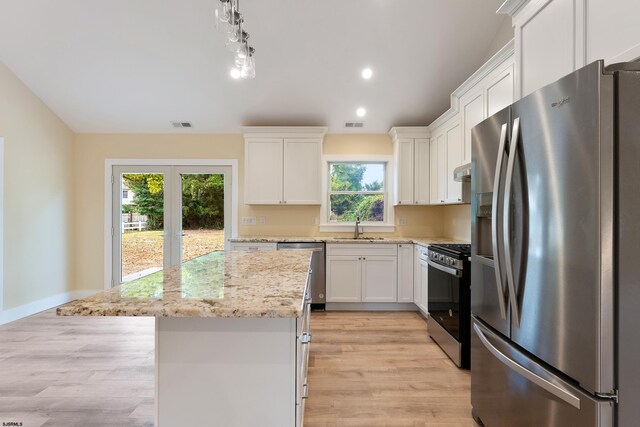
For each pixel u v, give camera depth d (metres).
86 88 3.85
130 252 4.65
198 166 4.68
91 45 3.29
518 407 1.45
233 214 4.66
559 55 1.50
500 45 3.11
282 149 4.35
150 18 3.01
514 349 1.44
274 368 1.19
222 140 4.68
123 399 2.07
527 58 1.74
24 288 3.78
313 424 1.86
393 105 4.12
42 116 4.03
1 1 2.83
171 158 4.66
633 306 1.05
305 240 4.02
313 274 4.02
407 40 3.22
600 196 1.05
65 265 4.40
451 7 2.91
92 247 4.61
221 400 1.19
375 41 3.23
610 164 1.05
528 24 1.73
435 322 3.04
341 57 3.42
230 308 1.02
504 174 1.51
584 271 1.11
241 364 1.19
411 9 2.93
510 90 2.33
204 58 3.43
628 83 1.04
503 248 1.52
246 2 2.86
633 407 1.06
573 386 1.16
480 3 2.87
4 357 2.67
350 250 4.03
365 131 4.65
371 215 4.75
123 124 4.48
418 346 2.96
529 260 1.35
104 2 2.87
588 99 1.08
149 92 3.91
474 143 1.88
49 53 3.37
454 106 3.33
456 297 2.60
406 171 4.33
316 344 2.99
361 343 3.02
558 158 1.20
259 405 1.19
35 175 3.94
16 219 3.69
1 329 3.32
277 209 4.67
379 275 4.02
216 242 4.68
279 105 4.13
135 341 3.00
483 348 1.77
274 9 2.93
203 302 1.08
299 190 4.36
